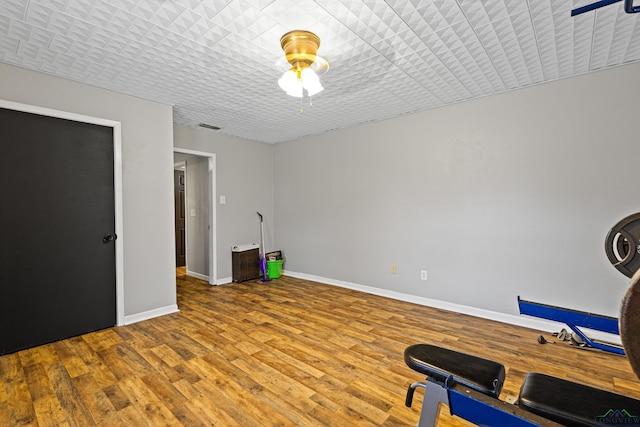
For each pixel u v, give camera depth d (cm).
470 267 323
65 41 205
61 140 264
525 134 288
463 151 325
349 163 425
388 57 229
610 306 253
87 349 246
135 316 305
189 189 510
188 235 518
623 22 187
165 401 181
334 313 329
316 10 175
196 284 458
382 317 317
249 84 278
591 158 259
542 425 94
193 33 197
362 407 176
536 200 284
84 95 274
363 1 167
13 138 241
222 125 414
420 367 128
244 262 474
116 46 212
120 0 165
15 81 240
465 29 195
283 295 398
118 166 293
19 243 243
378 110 351
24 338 245
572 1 168
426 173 352
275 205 534
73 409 174
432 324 297
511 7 174
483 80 272
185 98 312
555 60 236
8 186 239
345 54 225
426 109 349
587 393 107
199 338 266
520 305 226
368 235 407
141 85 279
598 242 257
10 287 239
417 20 185
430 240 351
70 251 268
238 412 172
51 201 259
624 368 214
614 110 249
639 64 238
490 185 309
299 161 491
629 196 245
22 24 186
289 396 186
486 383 114
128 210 301
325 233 458
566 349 244
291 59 203
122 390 191
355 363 224
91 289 280
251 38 204
